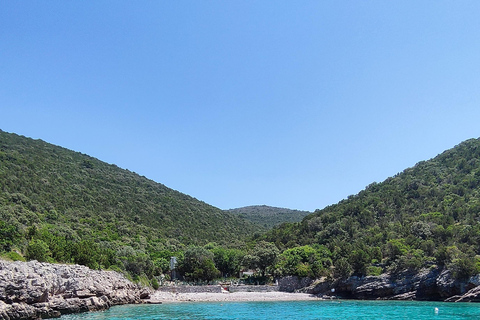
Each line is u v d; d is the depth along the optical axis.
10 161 148.25
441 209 121.19
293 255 115.62
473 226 99.19
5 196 113.75
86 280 56.94
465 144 173.12
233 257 124.44
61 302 48.34
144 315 51.78
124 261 86.00
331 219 146.50
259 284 108.44
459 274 79.50
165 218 173.38
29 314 42.03
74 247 68.31
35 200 125.19
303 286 103.56
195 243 157.25
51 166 172.00
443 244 96.12
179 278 112.19
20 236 66.56
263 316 54.59
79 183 167.62
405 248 97.50
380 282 89.94
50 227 106.25
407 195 143.00
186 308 64.12
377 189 165.12
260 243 142.62
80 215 134.75
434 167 161.25
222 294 90.38
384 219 131.12
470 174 139.50
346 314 57.88
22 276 42.91
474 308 65.81
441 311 61.41
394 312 60.16
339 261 97.50
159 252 123.19
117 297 67.19
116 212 154.88
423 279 85.56
